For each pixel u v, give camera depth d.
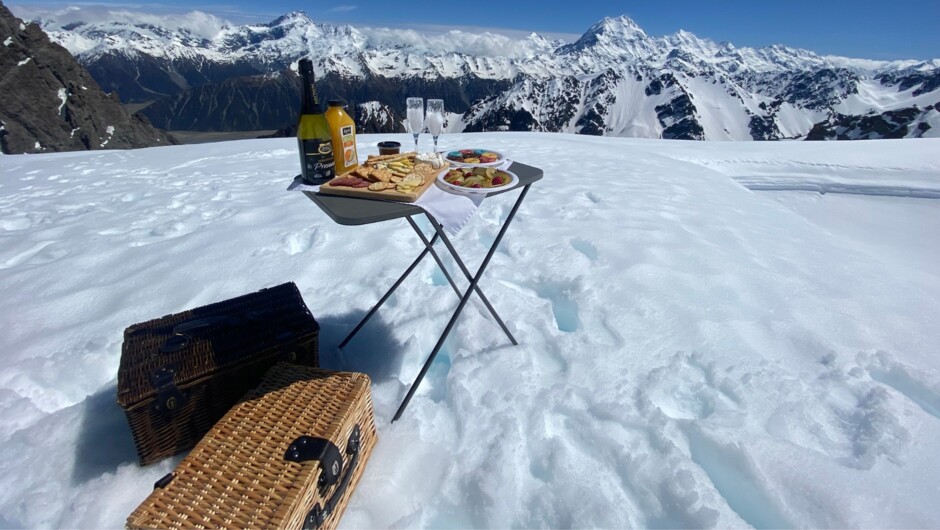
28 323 2.70
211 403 1.79
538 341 2.51
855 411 2.01
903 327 2.65
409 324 2.63
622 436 1.88
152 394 1.63
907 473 1.70
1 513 1.60
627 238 3.71
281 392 1.67
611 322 2.62
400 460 1.80
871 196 7.77
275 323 1.99
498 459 1.75
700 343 2.44
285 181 5.87
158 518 1.22
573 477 1.71
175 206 4.81
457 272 3.23
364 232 3.90
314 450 1.42
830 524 1.53
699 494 1.61
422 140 10.26
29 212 4.72
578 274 3.15
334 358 2.40
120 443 1.88
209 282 3.10
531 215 4.32
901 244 6.34
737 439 1.80
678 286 2.99
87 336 2.54
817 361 2.34
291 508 1.26
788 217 4.97
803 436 1.89
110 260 3.50
